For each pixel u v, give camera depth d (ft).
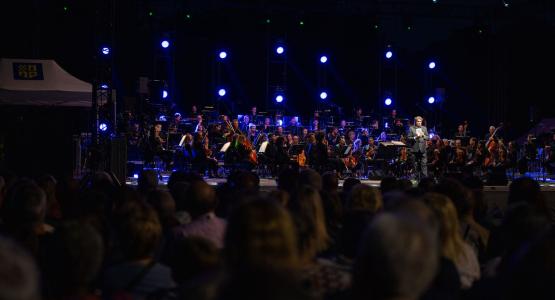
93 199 14.29
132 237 10.16
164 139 59.57
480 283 10.25
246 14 79.97
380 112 84.99
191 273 8.92
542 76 81.66
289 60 85.51
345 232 12.25
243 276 4.67
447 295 9.00
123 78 77.20
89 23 71.61
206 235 12.89
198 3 72.23
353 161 61.62
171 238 12.82
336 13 73.61
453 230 11.78
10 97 45.78
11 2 61.16
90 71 72.18
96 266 7.73
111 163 38.83
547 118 79.10
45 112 50.93
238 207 6.50
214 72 82.94
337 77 86.84
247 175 19.47
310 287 9.46
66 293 7.63
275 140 59.11
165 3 76.23
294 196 12.36
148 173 22.58
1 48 61.05
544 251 5.79
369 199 13.91
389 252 5.71
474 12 74.08
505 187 50.14
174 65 81.71
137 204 10.74
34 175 44.60
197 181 13.56
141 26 77.97
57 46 71.56
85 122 60.18
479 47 77.61
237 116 76.74
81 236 7.69
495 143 57.21
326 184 20.76
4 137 44.86
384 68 87.66
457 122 86.12
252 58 83.92
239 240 6.23
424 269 5.78
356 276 6.01
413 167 61.26
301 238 10.24
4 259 4.24
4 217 14.06
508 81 81.15
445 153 58.75
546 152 60.44
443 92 79.41
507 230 10.48
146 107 70.18
